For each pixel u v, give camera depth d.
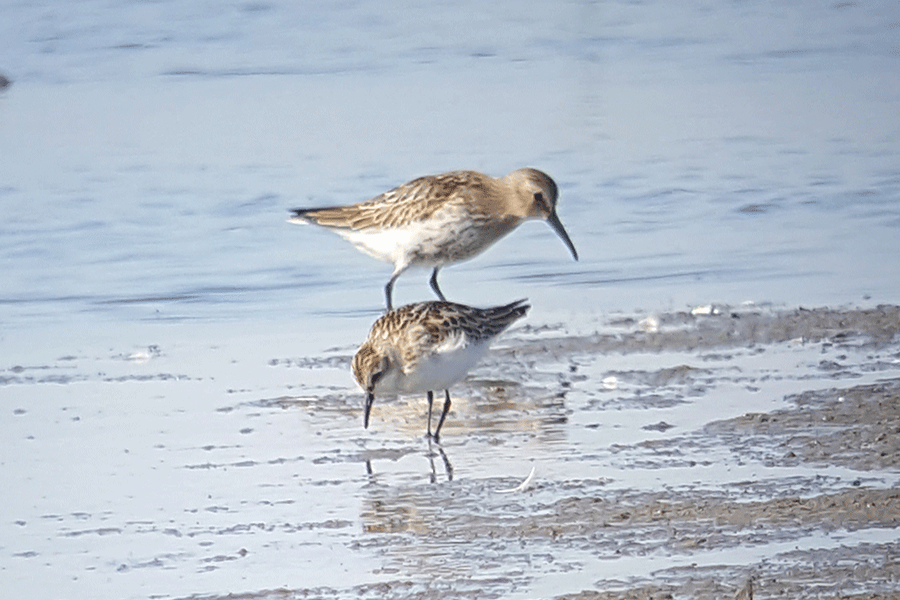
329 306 16.12
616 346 14.27
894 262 17.12
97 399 12.97
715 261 17.38
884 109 24.67
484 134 22.89
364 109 24.39
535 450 11.26
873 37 30.47
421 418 12.43
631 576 8.48
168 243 18.09
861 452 10.70
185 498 10.42
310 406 12.77
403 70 27.14
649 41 30.06
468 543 9.24
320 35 28.62
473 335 11.83
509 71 27.41
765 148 22.22
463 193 14.96
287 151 21.84
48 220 18.77
